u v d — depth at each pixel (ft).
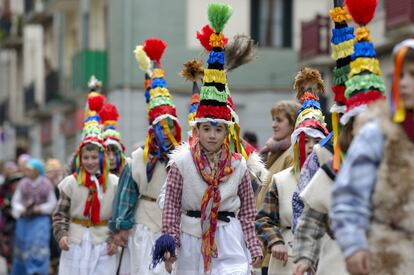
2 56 300.40
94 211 59.21
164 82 55.16
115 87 154.30
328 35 143.64
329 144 39.34
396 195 29.19
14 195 94.07
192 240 44.68
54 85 208.13
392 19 122.83
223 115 44.27
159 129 54.29
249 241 45.11
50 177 94.17
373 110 29.73
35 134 254.47
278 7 155.12
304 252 36.04
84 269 58.90
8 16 270.46
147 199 54.90
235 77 154.10
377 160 29.27
